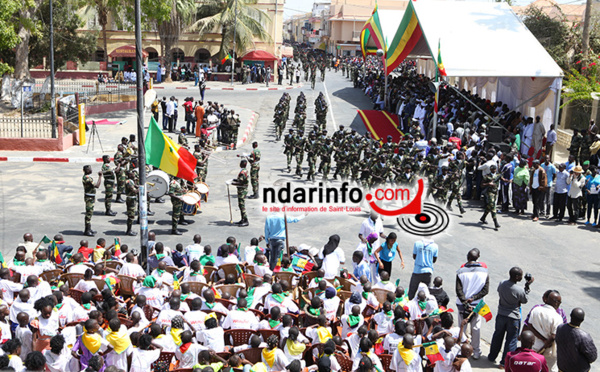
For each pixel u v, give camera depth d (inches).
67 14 1769.2
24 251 438.3
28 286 376.8
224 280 445.7
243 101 1697.8
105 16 2084.2
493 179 693.9
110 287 406.3
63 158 993.5
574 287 532.4
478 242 650.8
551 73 960.9
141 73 488.4
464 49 1012.5
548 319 338.0
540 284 538.3
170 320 350.0
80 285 406.0
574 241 661.3
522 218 747.4
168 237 634.2
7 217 685.3
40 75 2143.2
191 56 2299.5
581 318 297.9
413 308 377.7
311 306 362.6
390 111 1528.1
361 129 1334.9
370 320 372.8
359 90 1995.6
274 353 309.1
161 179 763.4
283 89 2000.5
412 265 579.5
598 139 895.1
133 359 307.1
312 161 886.4
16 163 971.9
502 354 398.0
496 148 888.3
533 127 960.9
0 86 1478.8
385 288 422.6
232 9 2143.2
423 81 1656.0
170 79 2069.4
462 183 790.5
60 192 805.2
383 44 1469.0
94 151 1066.1
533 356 289.3
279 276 444.1
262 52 2201.0
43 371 274.4
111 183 704.4
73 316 359.9
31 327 341.7
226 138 1156.5
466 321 375.9
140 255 500.7
